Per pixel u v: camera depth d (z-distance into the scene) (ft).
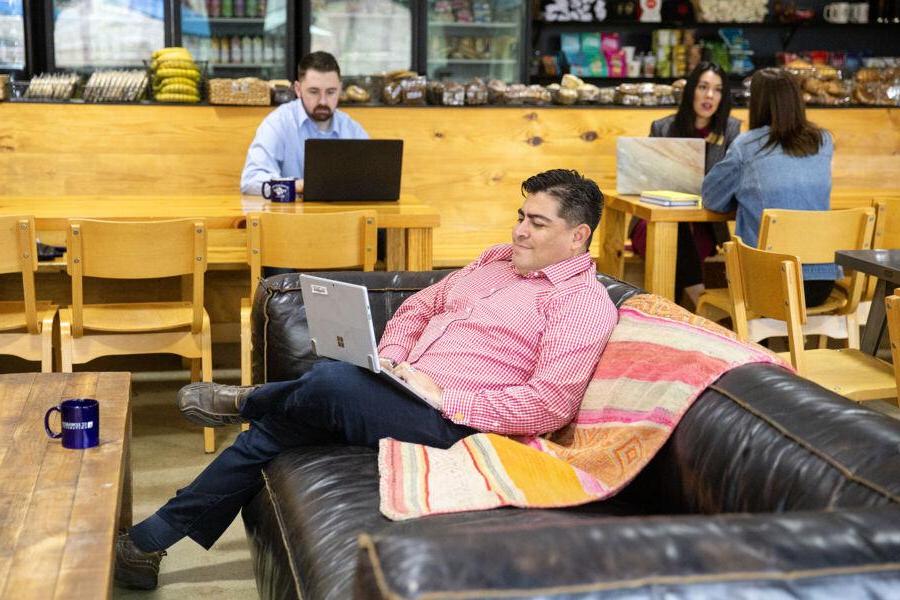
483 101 17.20
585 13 24.71
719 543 3.78
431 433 7.84
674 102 17.88
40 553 6.04
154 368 15.33
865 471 5.15
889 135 18.33
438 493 6.88
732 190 13.85
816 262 12.71
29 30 20.51
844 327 13.10
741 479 5.90
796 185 13.61
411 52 22.49
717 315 15.37
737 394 6.43
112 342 12.01
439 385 8.42
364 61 22.49
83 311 12.41
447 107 17.01
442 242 16.75
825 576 3.68
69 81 16.30
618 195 15.51
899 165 18.44
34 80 16.17
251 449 8.30
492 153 17.30
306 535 6.82
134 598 8.67
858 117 18.17
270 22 21.97
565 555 3.68
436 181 17.20
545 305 8.36
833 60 25.89
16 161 15.97
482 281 8.96
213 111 16.34
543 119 17.37
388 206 13.82
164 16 21.35
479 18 22.99
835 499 5.15
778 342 15.84
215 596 8.75
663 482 6.82
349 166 13.89
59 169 16.10
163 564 9.32
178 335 12.13
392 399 7.89
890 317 9.00
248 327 12.41
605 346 8.07
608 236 15.80
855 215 12.63
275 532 7.34
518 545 3.71
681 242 16.02
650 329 7.77
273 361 9.53
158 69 16.42
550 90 18.02
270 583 7.18
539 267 8.58
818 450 5.50
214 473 8.32
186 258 11.83
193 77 16.52
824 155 13.80
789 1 26.73
